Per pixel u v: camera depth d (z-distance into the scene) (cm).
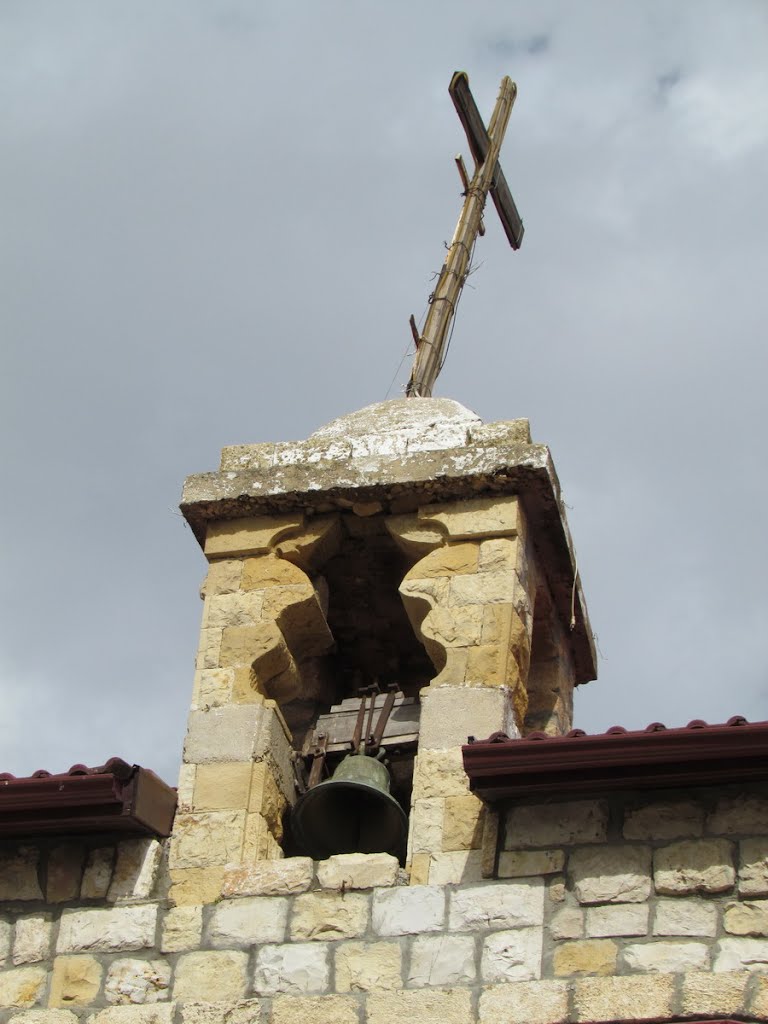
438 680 1416
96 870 1366
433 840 1334
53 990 1316
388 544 1538
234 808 1387
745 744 1265
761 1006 1201
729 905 1251
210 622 1491
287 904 1320
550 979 1245
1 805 1359
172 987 1301
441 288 1770
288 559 1520
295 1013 1265
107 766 1356
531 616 1489
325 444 1552
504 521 1484
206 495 1532
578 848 1298
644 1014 1215
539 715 1560
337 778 1438
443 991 1254
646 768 1286
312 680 1546
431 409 1603
